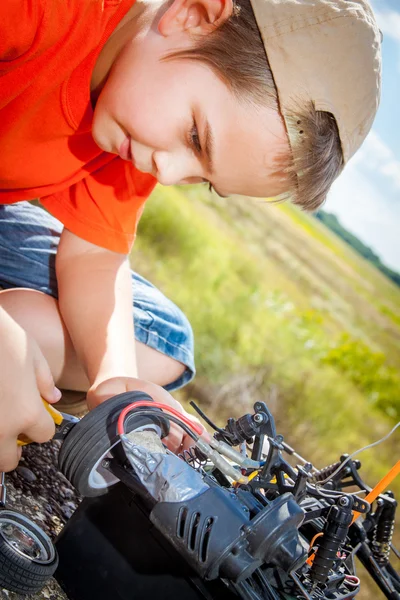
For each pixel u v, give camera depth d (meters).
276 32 1.40
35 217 2.08
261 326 5.34
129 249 1.99
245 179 1.51
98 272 1.87
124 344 1.74
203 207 7.25
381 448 5.07
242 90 1.41
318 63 1.41
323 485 1.73
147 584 1.28
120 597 1.30
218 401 4.00
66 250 1.91
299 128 1.41
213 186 1.60
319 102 1.42
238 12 1.44
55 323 1.82
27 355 1.28
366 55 1.45
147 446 1.21
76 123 1.79
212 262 5.47
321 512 1.46
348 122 1.47
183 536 1.13
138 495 1.28
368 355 6.15
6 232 1.94
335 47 1.42
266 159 1.46
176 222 5.37
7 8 1.51
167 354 1.99
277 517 1.14
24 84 1.69
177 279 4.89
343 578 1.45
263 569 1.29
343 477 1.75
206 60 1.44
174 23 1.50
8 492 1.55
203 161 1.51
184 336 2.07
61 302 1.83
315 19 1.41
